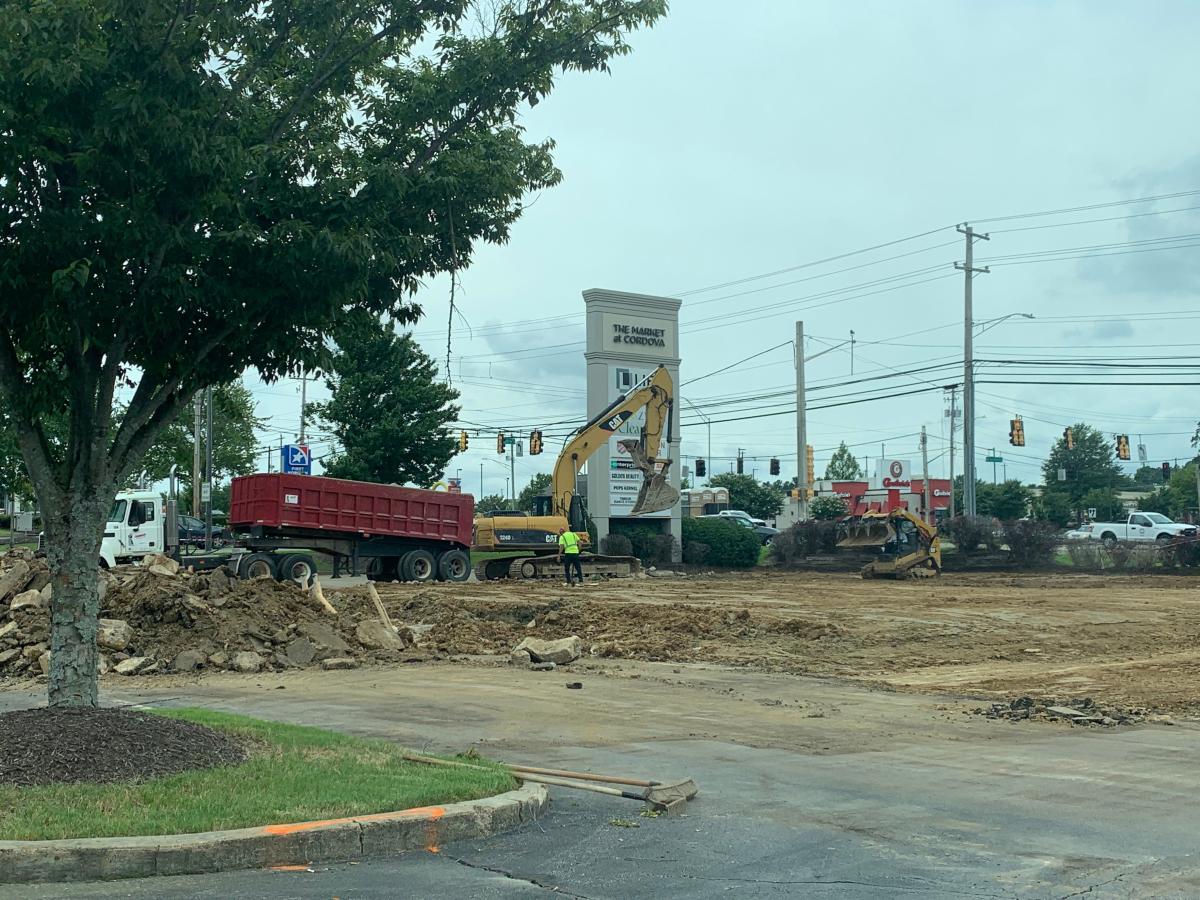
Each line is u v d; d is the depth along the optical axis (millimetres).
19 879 6391
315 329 9930
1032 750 11453
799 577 45656
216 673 17719
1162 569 47406
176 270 8531
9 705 14508
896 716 13758
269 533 34188
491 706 14086
